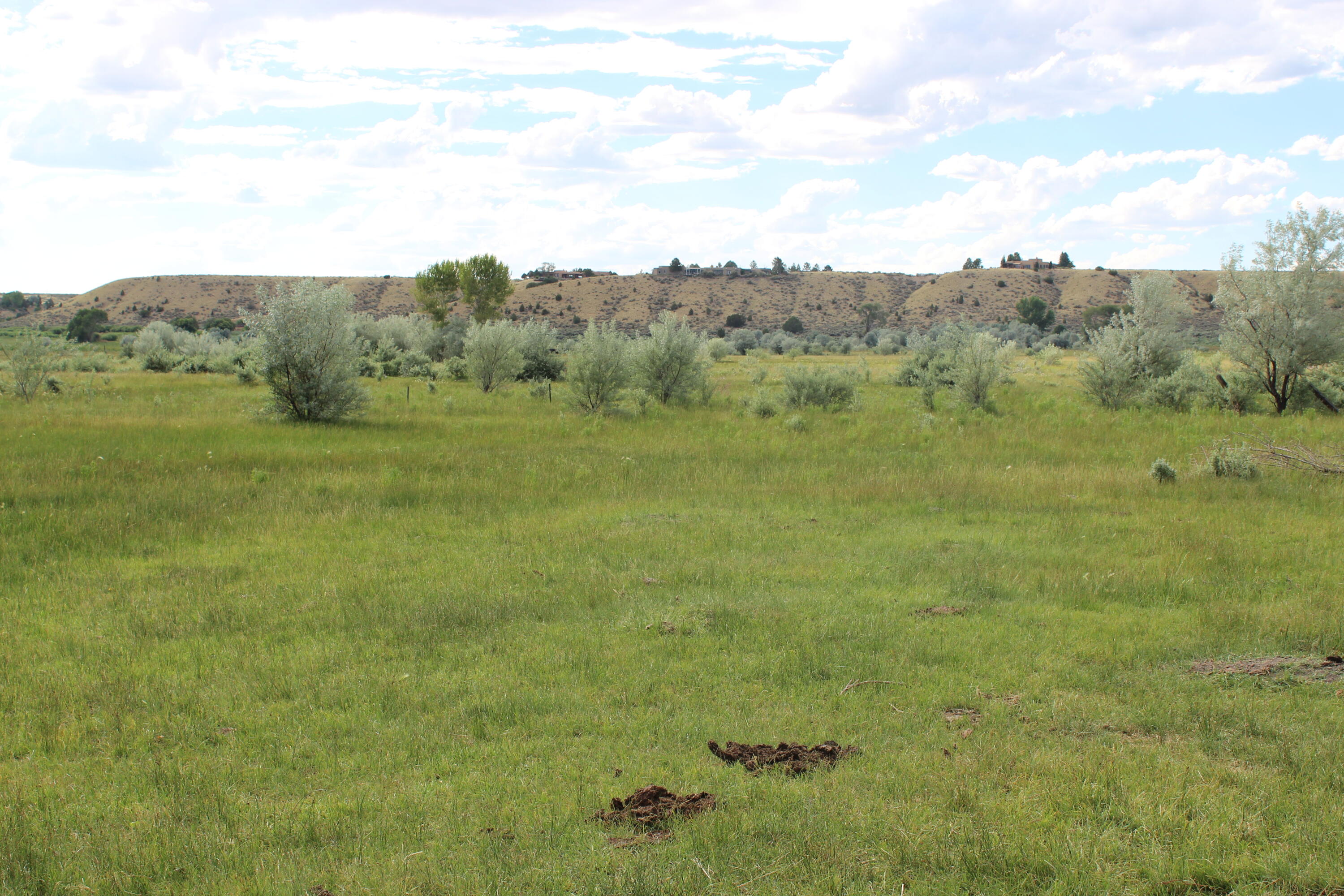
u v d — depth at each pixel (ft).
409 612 24.84
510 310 436.76
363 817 13.97
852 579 28.84
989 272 497.87
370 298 475.31
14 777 15.49
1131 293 107.34
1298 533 34.55
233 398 96.73
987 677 20.25
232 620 24.27
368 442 62.75
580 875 12.18
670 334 99.91
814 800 14.24
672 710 18.43
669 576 29.01
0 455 52.37
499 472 49.49
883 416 83.71
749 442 63.72
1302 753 15.80
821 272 524.93
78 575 28.94
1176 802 13.93
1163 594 27.02
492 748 16.58
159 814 14.10
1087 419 77.05
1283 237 86.69
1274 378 88.33
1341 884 11.59
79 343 253.85
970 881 12.01
